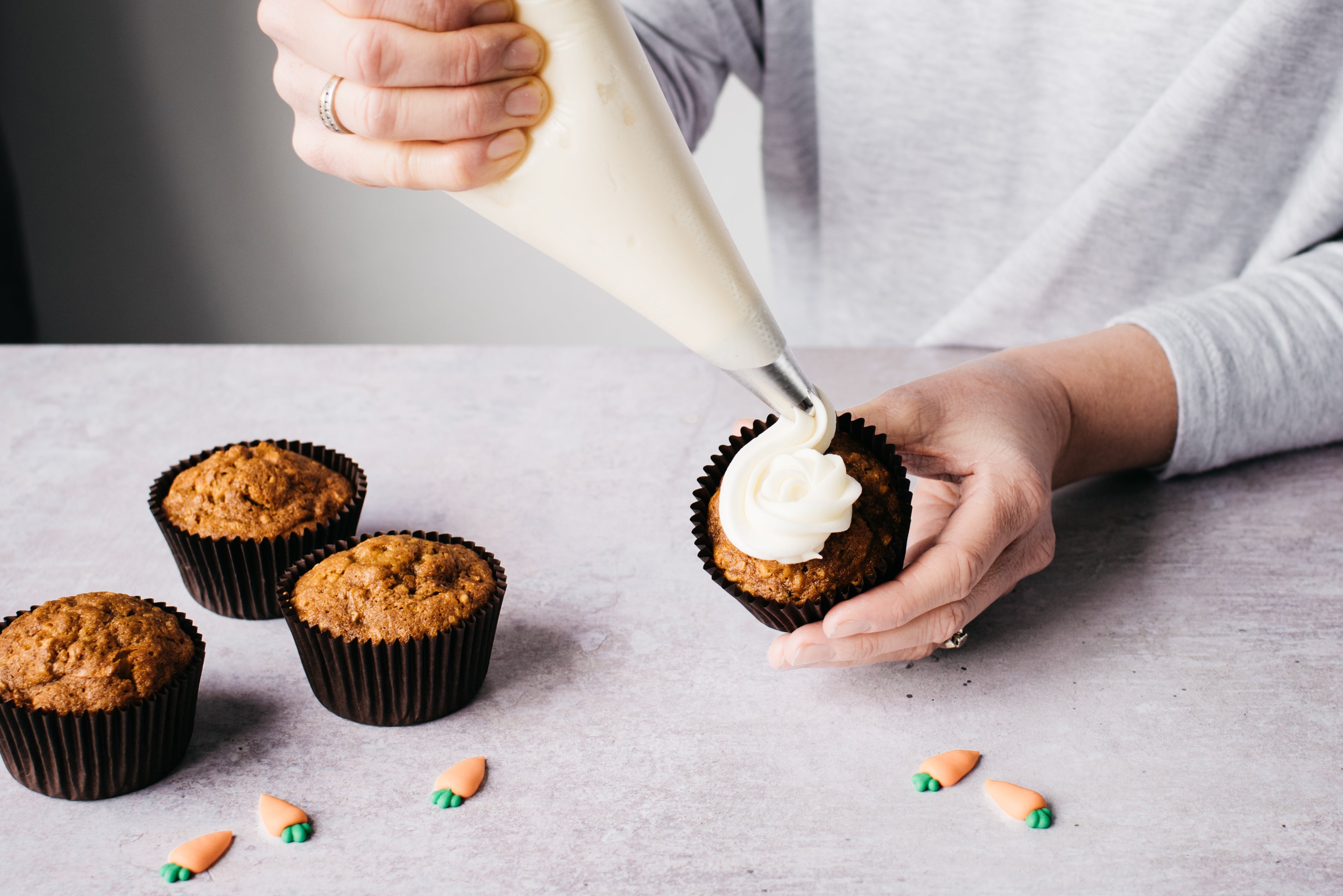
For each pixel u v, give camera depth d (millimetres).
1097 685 562
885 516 543
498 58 451
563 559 620
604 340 1363
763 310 494
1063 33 718
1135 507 643
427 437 694
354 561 560
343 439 692
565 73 455
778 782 531
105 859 507
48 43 1147
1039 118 744
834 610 526
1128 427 628
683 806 523
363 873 504
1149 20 695
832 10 743
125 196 1241
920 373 740
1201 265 734
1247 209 712
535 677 568
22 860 506
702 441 693
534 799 526
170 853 509
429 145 470
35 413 708
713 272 478
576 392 732
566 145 460
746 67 794
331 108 472
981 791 528
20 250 1244
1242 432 638
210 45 1162
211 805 524
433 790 528
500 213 480
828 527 525
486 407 719
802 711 556
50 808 522
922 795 526
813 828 517
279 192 1253
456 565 567
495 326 1356
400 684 542
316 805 524
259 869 505
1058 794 526
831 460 532
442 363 758
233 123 1208
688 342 494
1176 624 586
